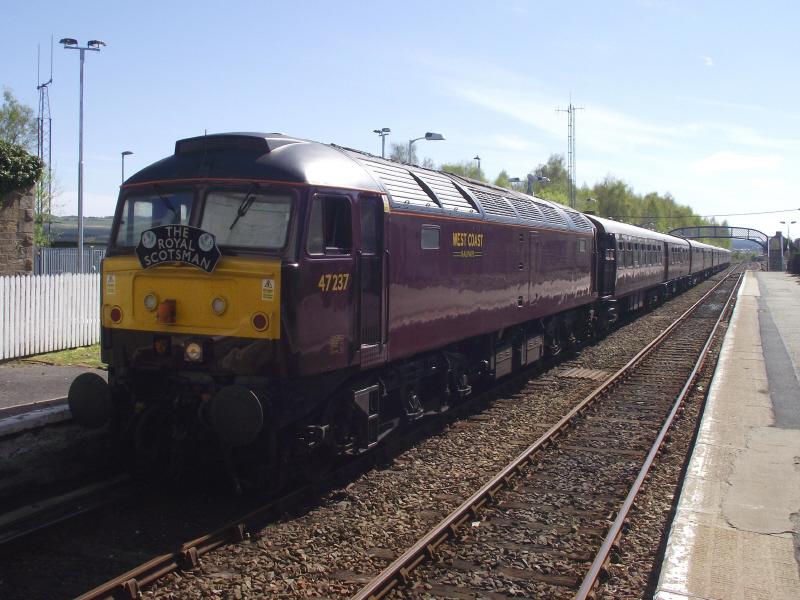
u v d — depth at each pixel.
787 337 20.72
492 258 11.56
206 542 6.21
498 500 7.67
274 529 6.70
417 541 6.41
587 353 18.53
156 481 7.61
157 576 5.61
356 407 7.91
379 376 8.67
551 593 5.54
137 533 6.60
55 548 6.25
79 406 7.30
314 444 7.21
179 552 5.91
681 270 40.47
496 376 12.57
